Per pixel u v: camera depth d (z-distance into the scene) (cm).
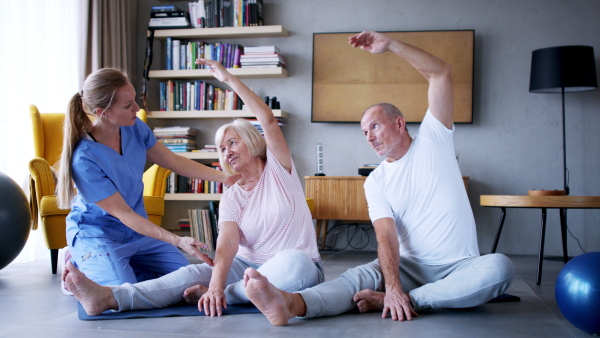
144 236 242
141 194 246
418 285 212
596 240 466
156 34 502
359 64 491
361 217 451
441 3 485
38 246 404
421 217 211
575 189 468
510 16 477
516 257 445
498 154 477
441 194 208
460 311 210
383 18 492
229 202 208
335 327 181
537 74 435
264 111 204
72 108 225
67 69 442
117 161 229
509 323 192
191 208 516
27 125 392
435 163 209
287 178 206
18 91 388
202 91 498
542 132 473
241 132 205
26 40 394
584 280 172
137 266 248
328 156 499
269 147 205
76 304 230
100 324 187
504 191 477
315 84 496
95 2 452
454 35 477
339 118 493
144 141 250
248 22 491
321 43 496
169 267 245
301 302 186
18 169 387
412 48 206
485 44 480
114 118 222
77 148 224
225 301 197
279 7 508
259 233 209
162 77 505
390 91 486
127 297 200
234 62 493
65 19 440
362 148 495
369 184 218
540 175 472
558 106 471
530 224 475
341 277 205
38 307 224
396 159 215
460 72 475
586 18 468
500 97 478
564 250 371
